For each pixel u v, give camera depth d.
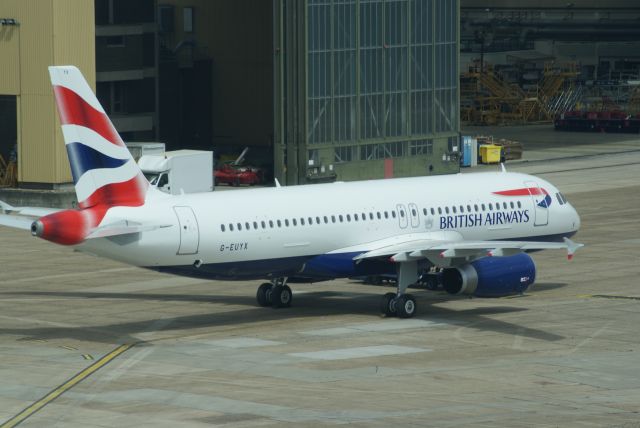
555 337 127.12
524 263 143.62
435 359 116.69
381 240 144.75
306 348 121.56
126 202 127.00
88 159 124.31
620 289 156.12
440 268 147.25
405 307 137.75
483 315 139.62
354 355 118.25
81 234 122.31
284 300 144.75
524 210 157.62
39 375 109.56
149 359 116.38
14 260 181.25
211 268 132.75
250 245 133.88
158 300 149.75
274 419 93.94
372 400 100.19
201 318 138.12
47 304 146.88
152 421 93.69
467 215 152.12
